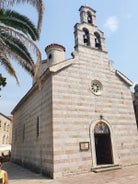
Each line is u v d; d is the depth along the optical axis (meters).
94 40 17.20
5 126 38.75
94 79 15.38
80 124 13.16
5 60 9.73
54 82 13.20
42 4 8.73
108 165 13.30
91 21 18.30
